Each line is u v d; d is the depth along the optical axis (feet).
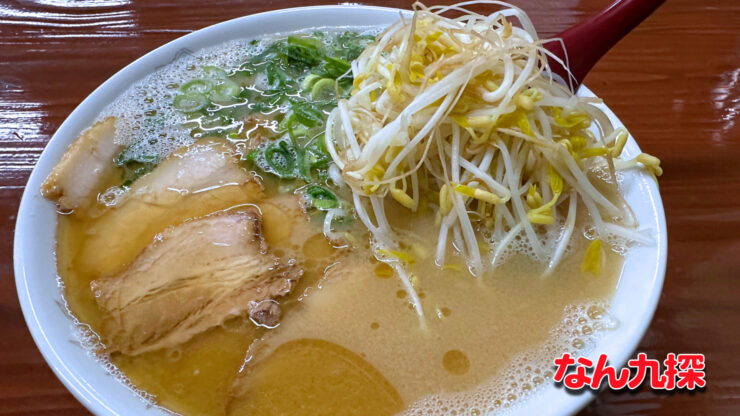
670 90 0.90
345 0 1.03
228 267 0.62
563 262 0.64
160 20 1.01
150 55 0.80
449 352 0.58
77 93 0.90
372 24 0.87
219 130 0.75
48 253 0.63
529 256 0.65
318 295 0.62
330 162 0.71
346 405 0.55
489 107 0.64
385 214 0.67
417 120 0.64
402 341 0.58
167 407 0.54
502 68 0.65
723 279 0.71
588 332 0.58
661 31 0.99
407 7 1.02
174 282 0.61
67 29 0.99
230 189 0.69
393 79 0.65
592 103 0.70
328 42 0.86
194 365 0.57
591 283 0.62
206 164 0.71
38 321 0.57
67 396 0.63
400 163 0.65
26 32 0.98
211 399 0.55
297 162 0.72
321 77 0.81
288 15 0.86
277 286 0.61
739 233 0.75
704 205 0.78
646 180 0.67
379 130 0.65
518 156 0.65
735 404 0.63
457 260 0.64
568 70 0.69
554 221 0.65
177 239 0.64
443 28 0.65
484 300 0.61
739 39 0.97
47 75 0.92
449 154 0.66
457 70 0.63
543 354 0.57
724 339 0.67
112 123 0.74
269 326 0.59
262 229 0.66
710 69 0.93
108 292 0.60
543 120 0.64
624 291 0.60
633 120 0.86
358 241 0.66
